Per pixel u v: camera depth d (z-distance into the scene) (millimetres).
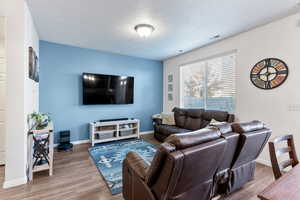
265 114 2623
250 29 2793
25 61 1991
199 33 2965
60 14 2301
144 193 1232
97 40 3361
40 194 1806
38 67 3164
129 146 3561
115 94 4242
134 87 4688
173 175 1027
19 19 1930
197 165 1146
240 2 1989
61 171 2369
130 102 4516
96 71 4039
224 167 1643
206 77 3791
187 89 4371
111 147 3488
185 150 1061
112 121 4000
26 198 1734
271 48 2533
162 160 1058
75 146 3574
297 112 2273
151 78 5020
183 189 1209
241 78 2963
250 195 1831
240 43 2971
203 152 1130
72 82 3738
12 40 1904
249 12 2230
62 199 1726
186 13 2260
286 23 2359
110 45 3684
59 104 3590
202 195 1411
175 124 4055
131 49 3977
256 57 2729
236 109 3059
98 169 2434
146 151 3236
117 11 2217
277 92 2477
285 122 2391
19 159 1979
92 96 3893
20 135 1977
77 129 3824
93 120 4031
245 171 1920
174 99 4773
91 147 3496
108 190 1905
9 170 1934
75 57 3754
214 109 3596
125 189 1619
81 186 1981
